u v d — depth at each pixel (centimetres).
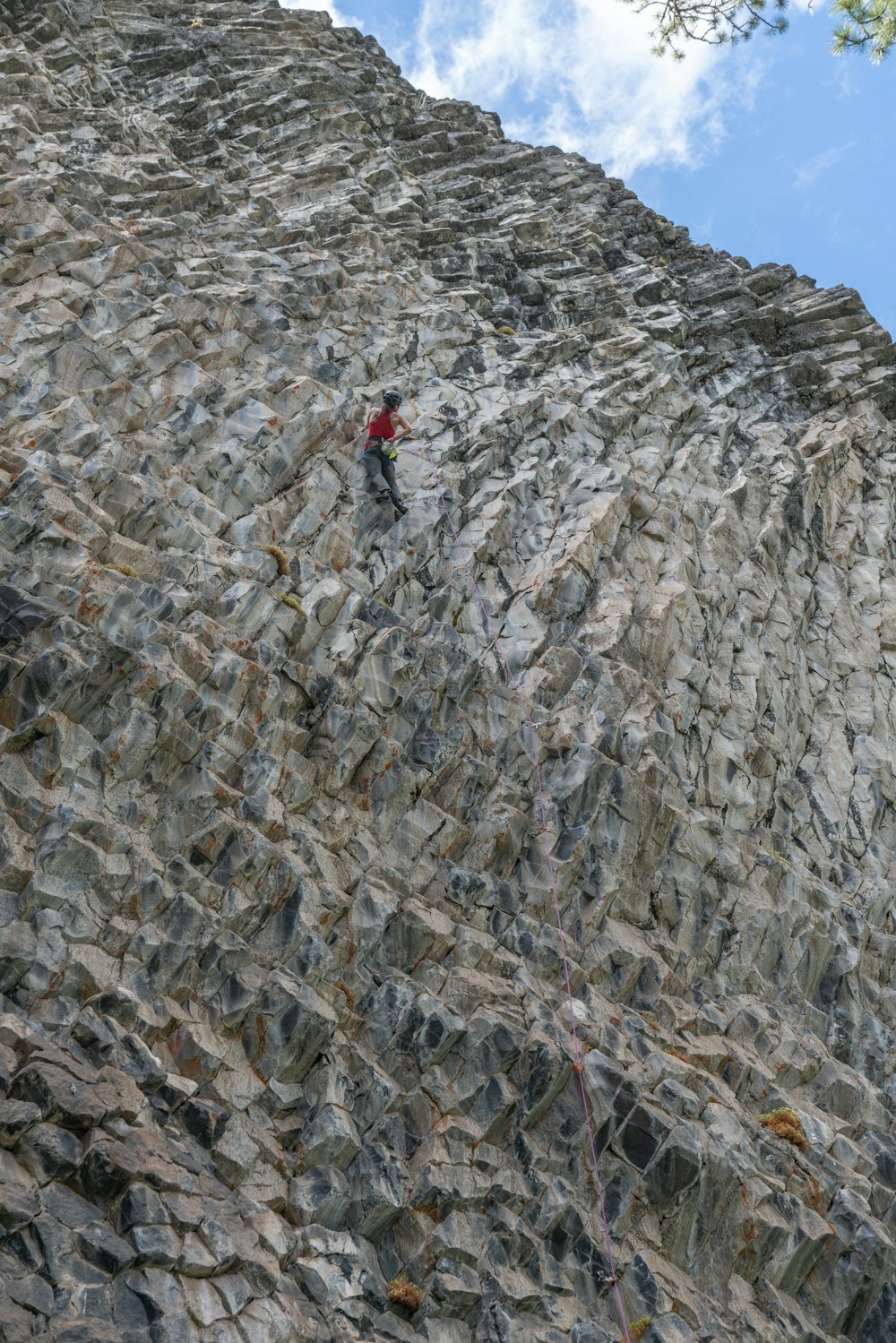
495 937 1380
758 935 1577
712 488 2192
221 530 1620
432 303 2272
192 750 1256
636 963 1430
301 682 1403
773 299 2845
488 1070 1208
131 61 2902
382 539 1769
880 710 2041
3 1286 826
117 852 1140
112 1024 1031
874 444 2502
